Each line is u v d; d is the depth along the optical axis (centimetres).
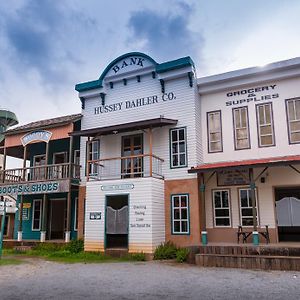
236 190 1562
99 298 758
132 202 1541
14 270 1185
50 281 973
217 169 1452
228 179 1579
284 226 1497
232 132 1620
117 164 1780
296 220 1478
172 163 1645
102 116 1861
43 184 1884
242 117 1614
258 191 1523
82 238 1758
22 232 2111
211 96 1694
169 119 1596
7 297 777
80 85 1902
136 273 1098
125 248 1564
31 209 2145
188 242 1538
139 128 1669
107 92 1872
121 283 931
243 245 1309
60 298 762
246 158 1569
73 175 1844
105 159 1655
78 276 1052
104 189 1617
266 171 1520
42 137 1942
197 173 1573
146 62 1780
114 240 1691
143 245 1483
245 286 871
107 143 1833
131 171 1667
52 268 1225
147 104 1756
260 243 1418
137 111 1775
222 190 1586
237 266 1198
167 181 1638
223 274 1061
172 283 924
